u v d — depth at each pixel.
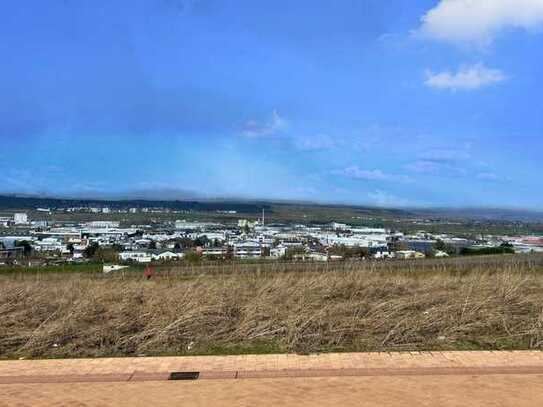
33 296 9.23
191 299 8.59
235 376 5.44
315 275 11.02
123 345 6.75
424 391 4.86
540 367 5.62
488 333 7.05
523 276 10.84
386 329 7.14
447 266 14.62
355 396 4.75
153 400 4.75
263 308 7.99
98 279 12.62
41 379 5.41
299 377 5.36
